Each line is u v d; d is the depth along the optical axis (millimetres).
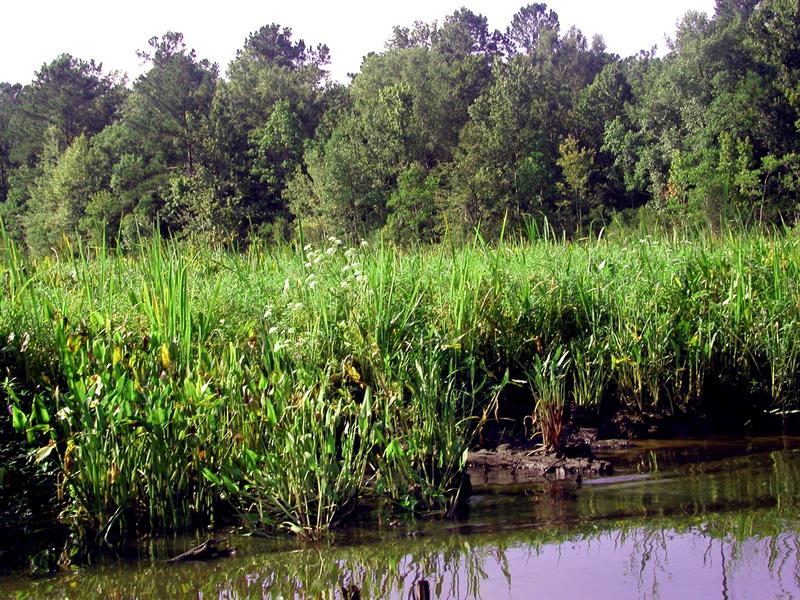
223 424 5371
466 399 6750
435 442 5660
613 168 45375
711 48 43188
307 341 6137
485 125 48094
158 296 6402
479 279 7324
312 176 43156
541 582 4316
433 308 7098
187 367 5422
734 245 8320
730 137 38750
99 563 4660
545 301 7582
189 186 41000
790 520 5051
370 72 71188
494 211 37250
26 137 67938
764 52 43844
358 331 6359
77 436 5055
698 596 4105
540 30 92938
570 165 40406
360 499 5531
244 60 80688
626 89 57906
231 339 6508
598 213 28438
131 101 58969
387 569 4539
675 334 7473
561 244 9234
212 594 4270
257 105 64562
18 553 4801
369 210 39250
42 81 69062
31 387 5824
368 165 43094
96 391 5027
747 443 6762
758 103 40781
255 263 8617
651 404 7332
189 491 5250
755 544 4719
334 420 5363
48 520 5215
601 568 4457
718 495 5547
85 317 6426
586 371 7219
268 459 5164
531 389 6770
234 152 53219
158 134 52812
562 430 6855
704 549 4672
